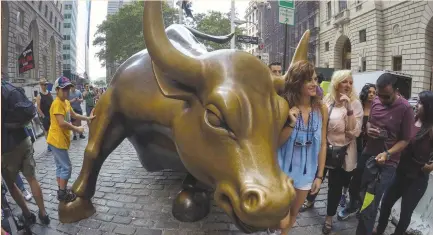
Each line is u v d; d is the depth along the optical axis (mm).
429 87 19484
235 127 2012
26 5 27203
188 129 2311
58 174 3562
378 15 22359
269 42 45156
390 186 3143
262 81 2172
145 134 3252
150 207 3820
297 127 2648
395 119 2850
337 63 29172
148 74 2977
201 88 2254
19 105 2928
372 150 3178
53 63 39344
